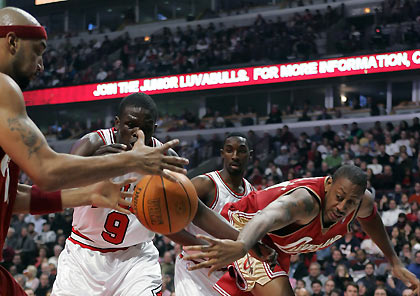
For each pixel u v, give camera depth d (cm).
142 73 1955
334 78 1670
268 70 1731
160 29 2317
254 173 1412
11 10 241
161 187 273
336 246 968
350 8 2011
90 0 2406
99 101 1922
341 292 846
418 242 915
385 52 1599
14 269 1171
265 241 355
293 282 911
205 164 1741
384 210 1082
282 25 1978
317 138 1573
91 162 223
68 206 280
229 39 2064
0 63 238
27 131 221
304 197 316
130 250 390
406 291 795
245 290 366
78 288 381
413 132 1445
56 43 2405
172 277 979
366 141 1460
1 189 241
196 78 1811
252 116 1898
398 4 1867
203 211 300
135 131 354
